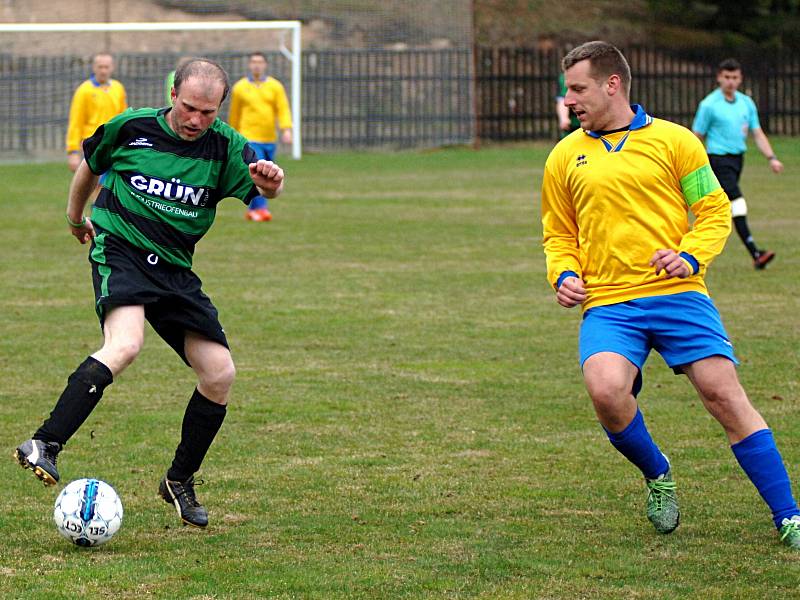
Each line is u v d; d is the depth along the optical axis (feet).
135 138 48.44
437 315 99.09
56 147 282.56
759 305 103.09
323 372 79.36
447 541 47.52
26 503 52.60
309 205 183.93
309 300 105.50
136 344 46.91
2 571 43.65
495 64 354.95
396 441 63.21
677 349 47.96
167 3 305.94
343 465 58.80
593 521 50.26
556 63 317.01
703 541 47.52
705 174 47.88
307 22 311.27
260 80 167.02
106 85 148.97
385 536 48.16
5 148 281.13
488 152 295.28
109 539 46.75
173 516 51.03
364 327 94.17
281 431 65.21
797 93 340.80
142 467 58.49
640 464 48.42
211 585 42.24
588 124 48.52
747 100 124.47
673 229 48.08
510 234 150.51
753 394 72.79
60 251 135.03
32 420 66.90
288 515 51.06
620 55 48.29
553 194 49.78
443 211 175.63
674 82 353.10
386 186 214.69
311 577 43.09
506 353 85.15
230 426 66.23
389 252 135.03
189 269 49.83
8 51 282.77
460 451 61.31
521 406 70.59
